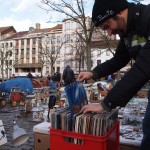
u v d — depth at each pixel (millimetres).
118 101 1874
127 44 2182
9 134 6172
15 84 12570
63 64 64938
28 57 76438
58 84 14086
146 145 2160
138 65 1855
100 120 2027
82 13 15242
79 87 2299
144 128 2182
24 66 76188
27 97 10922
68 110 2318
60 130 2150
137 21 1988
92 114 2176
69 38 59125
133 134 3076
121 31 2125
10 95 12266
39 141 3094
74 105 2182
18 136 3170
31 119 8320
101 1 1993
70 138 2143
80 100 2262
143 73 1826
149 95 2221
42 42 69188
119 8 1967
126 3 1999
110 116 2193
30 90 12578
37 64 73438
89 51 15406
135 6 2020
